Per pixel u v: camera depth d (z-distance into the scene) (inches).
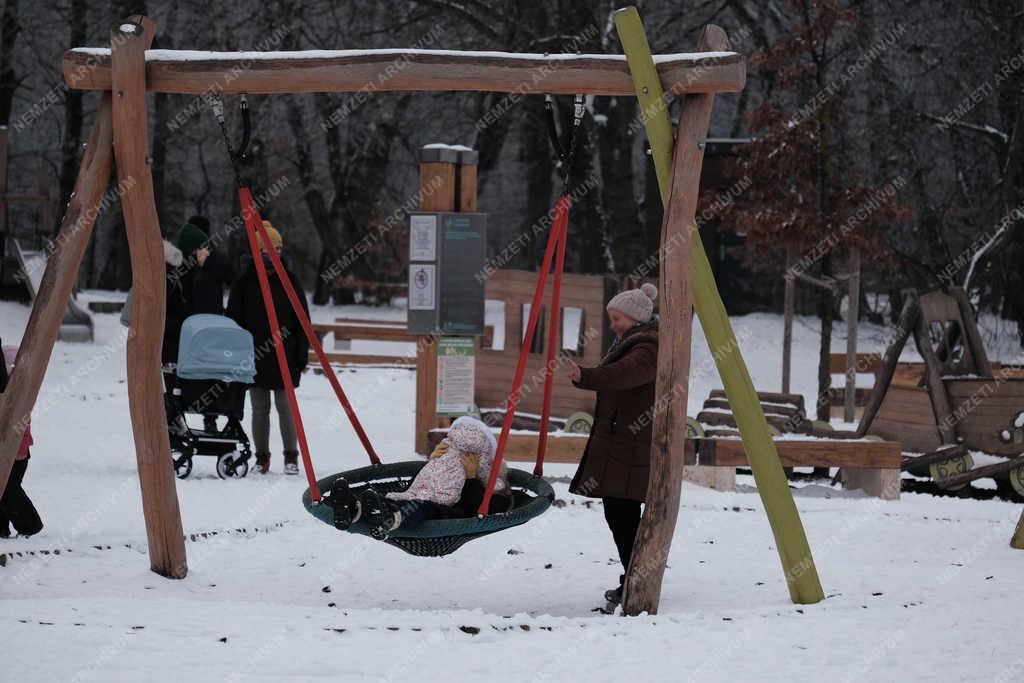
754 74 2672.2
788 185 1571.1
